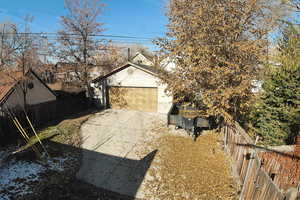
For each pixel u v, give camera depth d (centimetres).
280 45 736
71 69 1562
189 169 610
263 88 725
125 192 509
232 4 592
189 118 853
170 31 755
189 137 887
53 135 905
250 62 643
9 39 1030
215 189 508
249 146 452
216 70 577
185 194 495
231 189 505
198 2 651
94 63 1672
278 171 411
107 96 1510
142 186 534
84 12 1459
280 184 404
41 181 547
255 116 777
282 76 653
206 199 473
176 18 720
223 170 599
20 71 1045
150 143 830
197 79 664
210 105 621
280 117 668
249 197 397
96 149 775
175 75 747
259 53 593
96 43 1591
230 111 722
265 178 329
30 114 1016
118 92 1464
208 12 616
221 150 741
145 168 626
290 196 254
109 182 552
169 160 673
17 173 583
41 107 1108
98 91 1511
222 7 604
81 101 1486
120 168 628
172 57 717
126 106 1468
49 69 1611
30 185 527
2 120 817
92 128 1042
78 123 1118
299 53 640
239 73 608
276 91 677
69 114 1353
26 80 1027
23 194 489
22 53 1005
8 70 1000
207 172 589
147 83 1356
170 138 880
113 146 805
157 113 1361
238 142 560
